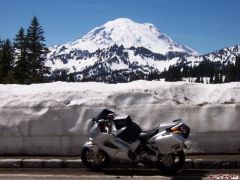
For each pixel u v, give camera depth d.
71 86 13.34
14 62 77.00
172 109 12.51
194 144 12.24
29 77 75.25
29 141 12.73
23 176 10.45
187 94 12.81
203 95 12.78
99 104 12.71
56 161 11.58
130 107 12.67
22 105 12.95
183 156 10.30
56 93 13.01
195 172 10.68
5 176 10.49
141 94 12.79
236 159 11.33
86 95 12.90
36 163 11.68
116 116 10.82
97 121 10.76
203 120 12.31
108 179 9.95
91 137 10.77
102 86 13.23
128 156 10.47
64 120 12.64
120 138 10.52
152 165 10.35
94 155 10.76
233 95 12.60
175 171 10.30
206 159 11.31
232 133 12.23
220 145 12.20
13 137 12.81
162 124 10.41
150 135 10.36
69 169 11.31
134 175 10.39
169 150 10.16
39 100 12.93
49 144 12.65
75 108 12.71
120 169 11.12
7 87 13.62
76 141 12.55
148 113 12.56
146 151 10.37
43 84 13.70
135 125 10.58
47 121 12.70
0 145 12.83
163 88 12.91
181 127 10.28
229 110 12.27
